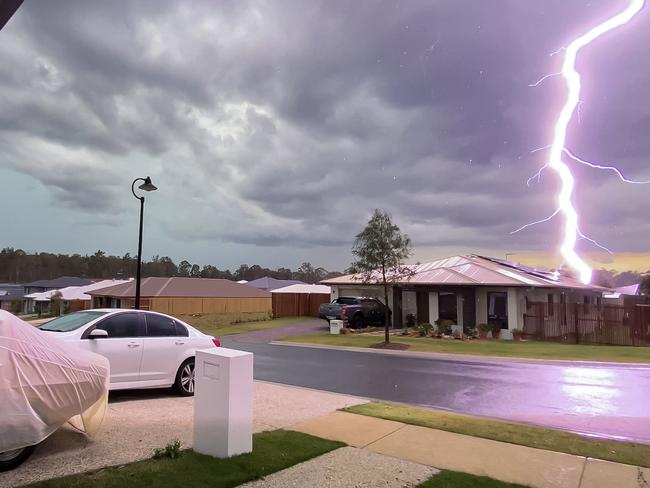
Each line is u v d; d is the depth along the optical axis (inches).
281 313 1569.9
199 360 231.0
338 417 315.0
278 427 285.4
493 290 1051.3
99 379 224.4
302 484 196.1
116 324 356.5
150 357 361.1
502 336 1010.1
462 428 294.5
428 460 232.7
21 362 199.6
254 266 4377.5
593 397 420.8
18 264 4121.6
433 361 657.0
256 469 206.5
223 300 1515.7
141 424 278.1
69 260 4291.3
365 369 573.3
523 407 379.9
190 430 266.2
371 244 852.6
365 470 215.2
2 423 190.7
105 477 190.9
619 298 1615.4
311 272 4079.7
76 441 239.1
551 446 260.7
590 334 992.2
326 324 1314.0
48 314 2148.1
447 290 1101.1
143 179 707.4
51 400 206.4
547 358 695.7
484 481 206.1
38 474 193.8
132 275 3944.4
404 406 363.6
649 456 246.4
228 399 219.0
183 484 187.2
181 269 4335.6
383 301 1232.2
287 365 605.0
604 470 224.2
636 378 525.3
